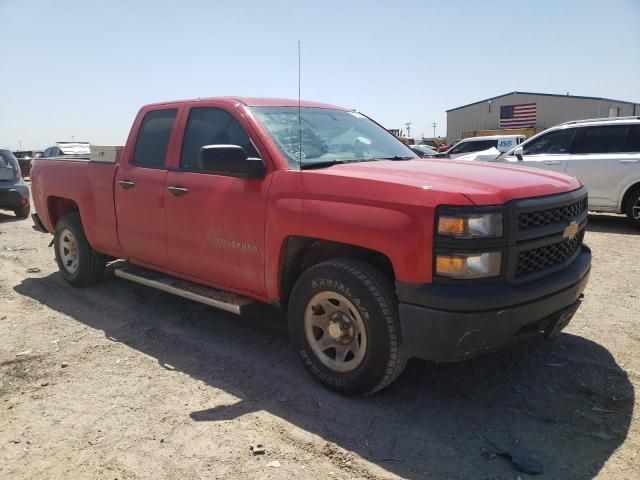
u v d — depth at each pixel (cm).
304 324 358
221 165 361
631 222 967
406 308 299
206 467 277
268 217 364
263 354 414
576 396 343
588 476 265
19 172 1214
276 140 388
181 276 456
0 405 344
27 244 886
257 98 439
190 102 452
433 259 291
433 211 289
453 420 317
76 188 550
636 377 366
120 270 518
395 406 333
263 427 312
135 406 339
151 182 457
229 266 402
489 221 288
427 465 276
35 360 407
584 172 983
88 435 307
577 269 344
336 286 330
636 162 929
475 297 284
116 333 463
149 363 402
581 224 358
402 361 320
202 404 340
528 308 301
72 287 602
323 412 327
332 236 326
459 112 4881
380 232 304
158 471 274
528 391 350
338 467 275
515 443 294
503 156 1113
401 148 470
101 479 269
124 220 493
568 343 424
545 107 4481
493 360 395
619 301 525
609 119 991
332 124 446
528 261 312
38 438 306
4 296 576
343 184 329
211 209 404
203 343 437
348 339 339
